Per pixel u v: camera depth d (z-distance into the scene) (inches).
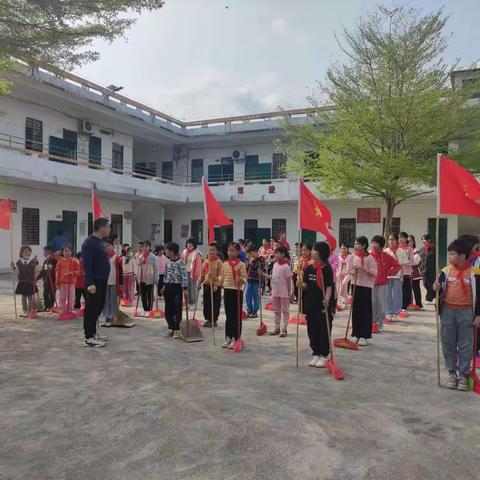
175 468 144.3
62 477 138.6
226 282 296.2
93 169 860.6
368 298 308.2
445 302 225.9
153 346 299.4
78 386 217.3
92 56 393.7
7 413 185.2
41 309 429.7
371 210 964.6
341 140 639.1
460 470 144.9
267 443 161.3
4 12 344.5
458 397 210.4
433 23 619.8
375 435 168.9
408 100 606.5
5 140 733.3
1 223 419.2
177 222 1179.9
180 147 1189.1
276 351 292.0
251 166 1129.4
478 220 983.6
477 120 642.8
